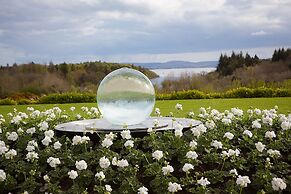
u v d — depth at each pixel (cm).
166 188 397
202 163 457
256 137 506
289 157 463
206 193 385
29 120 671
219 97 1627
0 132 556
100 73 2377
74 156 467
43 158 466
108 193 372
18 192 412
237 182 379
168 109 1132
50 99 1563
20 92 2114
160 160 439
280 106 1147
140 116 548
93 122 601
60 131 532
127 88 541
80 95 1573
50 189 403
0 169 452
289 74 2142
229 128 546
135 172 420
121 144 487
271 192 394
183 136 514
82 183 417
